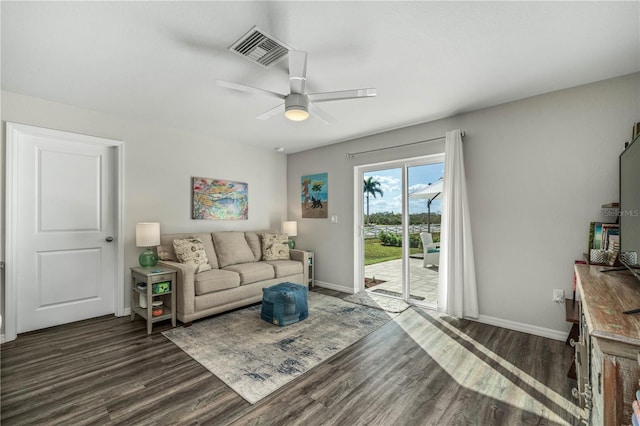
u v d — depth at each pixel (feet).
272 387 6.49
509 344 8.60
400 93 9.09
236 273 11.56
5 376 6.91
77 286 10.52
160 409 5.74
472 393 6.28
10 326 8.89
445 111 10.63
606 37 6.23
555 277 8.96
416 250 12.75
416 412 5.69
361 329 9.77
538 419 5.48
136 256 11.51
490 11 5.49
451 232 10.64
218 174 14.33
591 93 8.39
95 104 10.02
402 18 5.69
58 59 7.16
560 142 8.87
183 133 13.03
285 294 10.14
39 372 7.08
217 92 9.11
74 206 10.48
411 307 12.07
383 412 5.69
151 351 8.18
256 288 12.19
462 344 8.63
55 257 10.07
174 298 9.96
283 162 17.61
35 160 9.69
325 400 6.05
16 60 7.18
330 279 15.39
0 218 8.87
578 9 5.40
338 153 15.11
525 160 9.46
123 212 11.21
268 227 16.69
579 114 8.57
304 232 16.72
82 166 10.66
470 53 6.89
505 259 9.84
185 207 13.08
